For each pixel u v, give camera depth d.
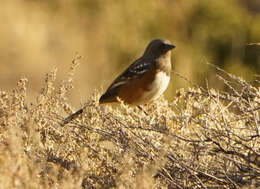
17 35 39.00
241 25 35.78
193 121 11.33
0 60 36.69
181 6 37.84
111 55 37.78
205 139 11.22
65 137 11.41
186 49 35.34
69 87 12.20
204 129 11.27
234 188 10.52
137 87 15.39
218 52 34.84
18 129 10.34
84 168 9.77
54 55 38.62
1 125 11.42
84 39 39.31
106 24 39.66
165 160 10.01
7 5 40.38
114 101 15.66
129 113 12.38
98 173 10.93
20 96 11.73
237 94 11.67
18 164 9.23
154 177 10.69
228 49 34.97
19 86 11.77
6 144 11.04
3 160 10.01
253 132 11.59
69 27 40.53
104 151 11.11
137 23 38.72
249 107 11.78
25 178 9.19
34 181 9.31
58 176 10.57
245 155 10.84
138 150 10.66
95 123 11.71
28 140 10.82
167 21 38.34
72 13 40.84
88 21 40.53
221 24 36.34
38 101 11.75
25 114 11.69
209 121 11.69
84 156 10.10
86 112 11.73
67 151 11.30
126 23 38.94
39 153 10.95
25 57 37.56
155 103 13.67
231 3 37.50
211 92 12.29
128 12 39.19
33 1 41.72
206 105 12.43
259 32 35.28
